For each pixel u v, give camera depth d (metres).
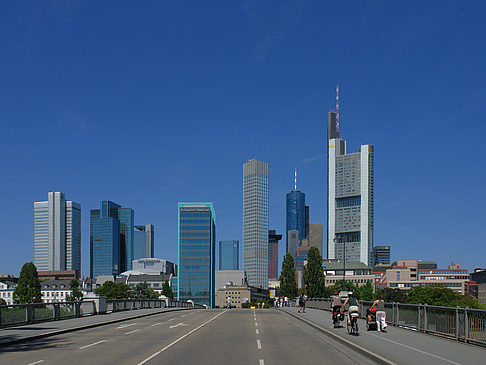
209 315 44.78
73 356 17.44
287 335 25.23
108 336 24.56
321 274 101.69
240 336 24.66
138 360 16.44
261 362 16.02
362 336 23.00
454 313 21.23
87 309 38.75
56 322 31.78
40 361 16.25
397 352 17.45
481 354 16.97
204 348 19.67
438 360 15.62
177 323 33.75
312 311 48.44
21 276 117.12
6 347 20.14
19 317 28.58
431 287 134.12
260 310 59.56
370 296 136.62
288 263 106.38
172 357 17.12
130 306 49.34
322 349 19.47
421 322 24.98
